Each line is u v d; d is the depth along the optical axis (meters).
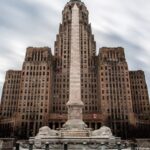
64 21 170.12
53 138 54.94
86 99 148.25
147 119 139.88
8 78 157.62
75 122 63.97
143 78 156.38
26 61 145.88
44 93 137.75
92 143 50.59
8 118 136.25
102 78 141.00
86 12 172.00
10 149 35.69
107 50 148.62
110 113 132.75
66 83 152.50
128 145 51.62
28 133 127.75
